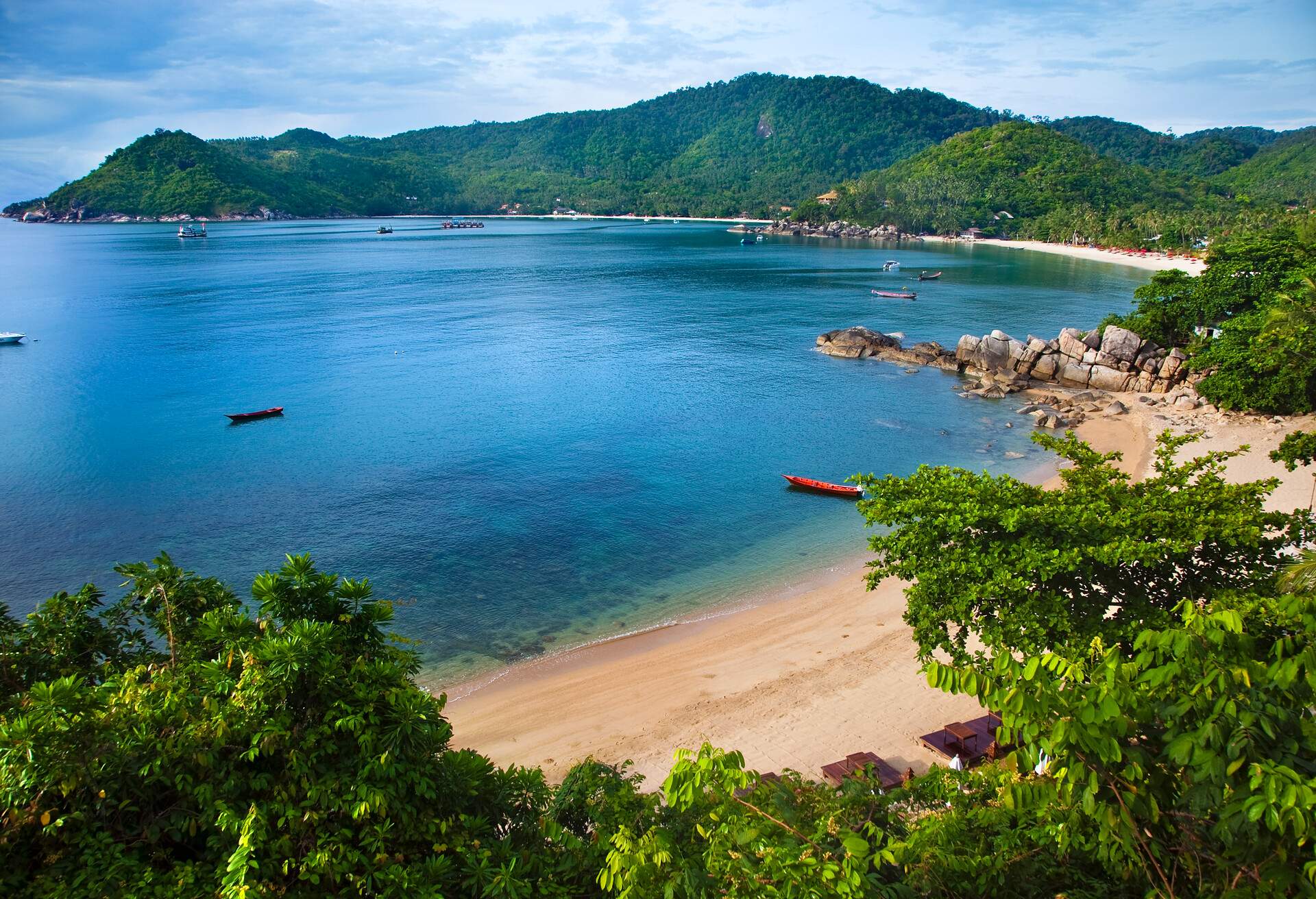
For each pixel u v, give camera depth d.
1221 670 8.64
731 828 10.65
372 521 49.75
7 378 86.12
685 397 80.50
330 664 12.12
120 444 64.69
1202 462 25.45
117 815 11.03
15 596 40.75
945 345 105.31
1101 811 8.82
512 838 13.02
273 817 11.33
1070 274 182.75
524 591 41.28
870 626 36.38
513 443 65.69
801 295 150.38
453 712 30.89
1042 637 20.95
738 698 30.94
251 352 99.62
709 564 44.31
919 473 26.14
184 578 17.94
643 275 183.00
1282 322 65.75
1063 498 24.45
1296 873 8.02
